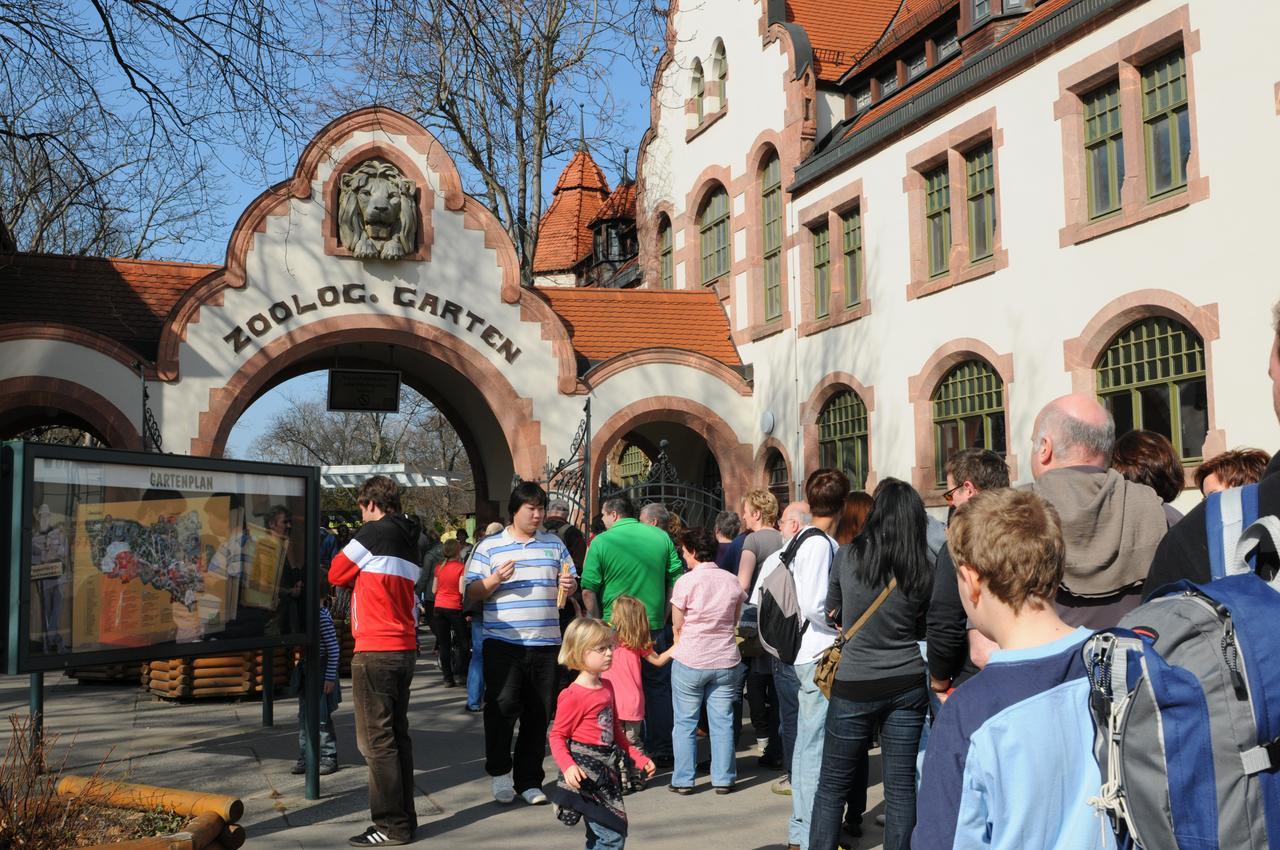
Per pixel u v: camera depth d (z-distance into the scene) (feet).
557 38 57.62
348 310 64.34
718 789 27.45
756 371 73.05
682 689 27.53
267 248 63.05
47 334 58.59
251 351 62.34
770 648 22.40
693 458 82.94
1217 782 7.57
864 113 68.08
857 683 18.13
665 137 87.51
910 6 73.26
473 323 66.64
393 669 22.90
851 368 63.10
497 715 26.09
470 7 36.06
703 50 82.02
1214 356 39.99
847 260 65.26
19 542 20.17
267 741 33.86
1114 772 7.80
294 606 25.99
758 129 73.72
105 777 28.07
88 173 39.83
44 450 20.70
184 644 23.27
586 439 64.44
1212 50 40.24
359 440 221.66
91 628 21.53
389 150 65.26
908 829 18.04
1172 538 10.83
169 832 18.22
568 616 35.53
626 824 19.35
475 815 25.27
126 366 59.77
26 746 21.68
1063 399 14.92
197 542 23.72
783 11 73.51
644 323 75.41
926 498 56.39
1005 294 50.96
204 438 61.00
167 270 65.92
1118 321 44.62
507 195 78.79
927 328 56.65
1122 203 44.45
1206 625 7.94
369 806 24.97
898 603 18.02
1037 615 8.76
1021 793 8.04
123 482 22.26
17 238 83.35
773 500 31.58
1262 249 38.27
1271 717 7.66
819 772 20.72
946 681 16.15
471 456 84.79
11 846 17.22
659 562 31.07
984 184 53.62
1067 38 47.06
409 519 24.27
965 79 53.88
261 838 23.22
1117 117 45.55
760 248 73.77
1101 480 14.15
